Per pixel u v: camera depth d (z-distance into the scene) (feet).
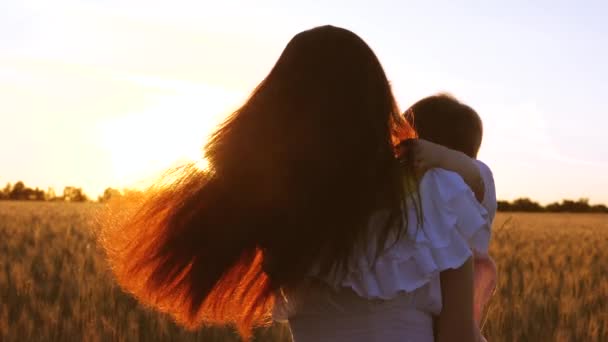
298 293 6.29
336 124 5.94
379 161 5.94
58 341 23.81
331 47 6.16
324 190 5.86
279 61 6.32
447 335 6.10
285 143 5.97
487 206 8.00
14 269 33.86
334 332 6.18
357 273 5.97
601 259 56.18
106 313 26.96
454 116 9.87
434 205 6.07
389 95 6.23
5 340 23.43
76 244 50.21
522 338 25.13
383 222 5.96
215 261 6.08
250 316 6.46
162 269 6.25
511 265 47.16
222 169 6.13
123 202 6.47
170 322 24.50
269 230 5.98
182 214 6.20
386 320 6.04
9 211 115.14
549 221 163.43
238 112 6.31
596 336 24.97
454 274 6.06
